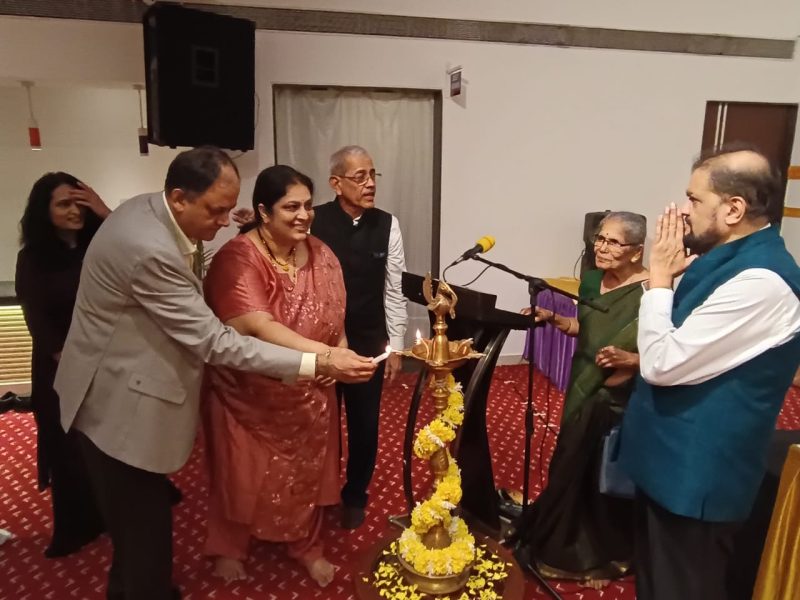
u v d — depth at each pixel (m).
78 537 2.27
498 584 1.78
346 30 3.98
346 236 2.33
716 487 1.42
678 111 4.56
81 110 4.48
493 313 1.83
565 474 2.02
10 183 4.43
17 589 2.07
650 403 1.53
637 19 4.36
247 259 1.80
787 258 1.37
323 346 1.70
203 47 3.40
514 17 4.18
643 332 1.47
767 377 1.39
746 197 1.37
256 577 2.13
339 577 2.13
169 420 1.59
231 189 1.55
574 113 4.41
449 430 1.68
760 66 4.61
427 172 4.41
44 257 2.06
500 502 2.48
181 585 2.09
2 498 2.67
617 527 2.07
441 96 4.20
